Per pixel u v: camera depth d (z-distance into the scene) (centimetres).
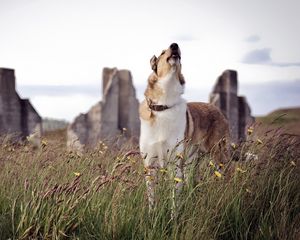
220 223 374
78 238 357
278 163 435
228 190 395
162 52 438
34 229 364
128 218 376
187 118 454
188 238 357
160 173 407
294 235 376
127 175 407
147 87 444
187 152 436
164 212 382
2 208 388
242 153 430
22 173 415
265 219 393
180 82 439
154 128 435
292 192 421
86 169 420
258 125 452
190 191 397
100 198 386
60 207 366
